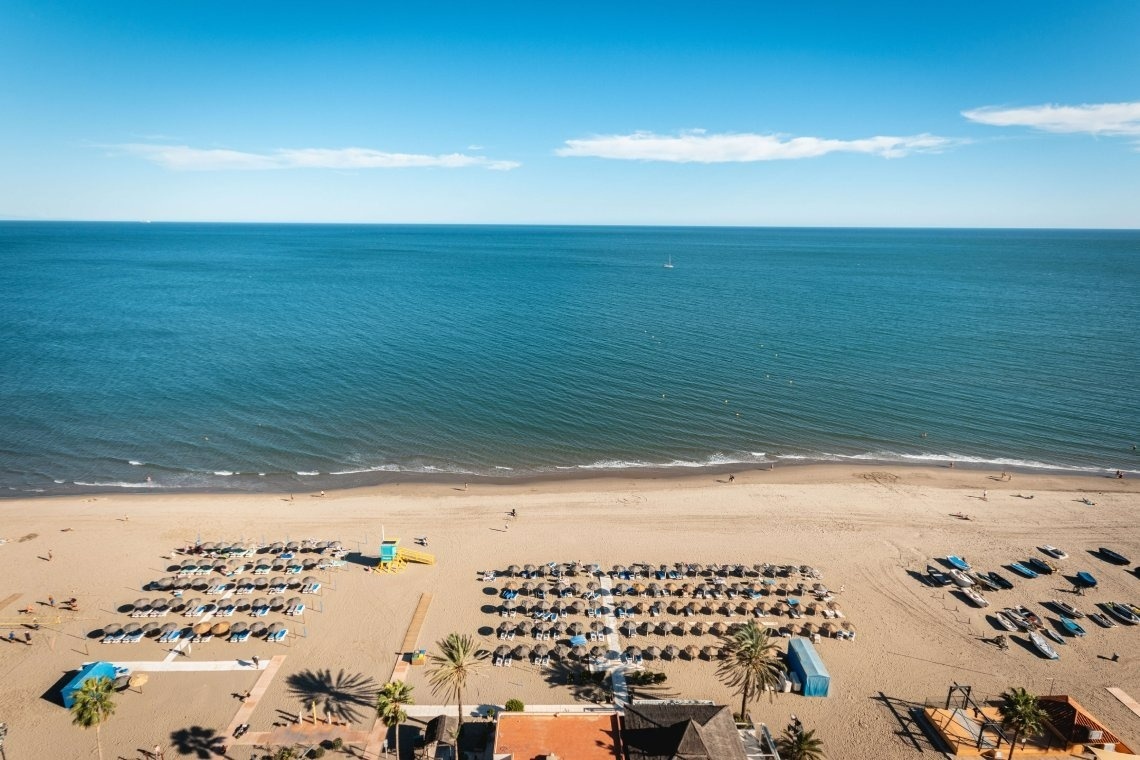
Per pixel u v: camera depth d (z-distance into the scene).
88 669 54.50
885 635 64.25
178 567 72.81
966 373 147.50
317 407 122.88
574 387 137.00
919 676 58.97
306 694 54.56
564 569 72.75
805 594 70.38
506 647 60.81
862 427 118.94
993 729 52.00
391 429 114.31
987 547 80.44
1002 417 123.38
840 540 81.62
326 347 163.75
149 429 111.81
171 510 86.12
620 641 62.41
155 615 64.38
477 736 49.62
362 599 67.81
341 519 84.56
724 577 73.06
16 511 85.00
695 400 130.88
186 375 138.62
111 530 80.75
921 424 120.44
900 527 85.06
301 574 71.62
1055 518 88.06
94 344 160.50
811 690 56.19
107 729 50.62
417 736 50.59
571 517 86.25
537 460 104.44
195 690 54.72
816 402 130.25
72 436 108.44
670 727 47.12
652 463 104.31
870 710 54.91
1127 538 83.12
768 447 110.69
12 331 171.12
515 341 174.75
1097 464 106.12
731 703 55.28
